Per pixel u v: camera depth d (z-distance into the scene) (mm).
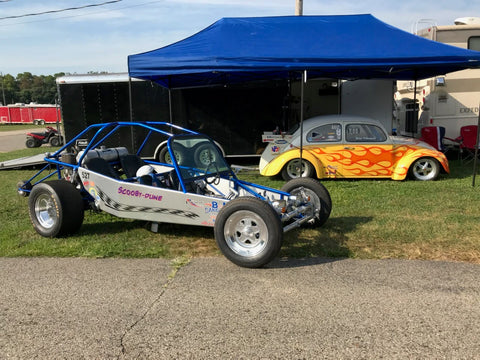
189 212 4801
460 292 3723
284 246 4973
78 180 5734
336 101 11641
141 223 6008
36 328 3207
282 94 11297
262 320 3281
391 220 5938
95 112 11453
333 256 4660
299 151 8844
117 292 3824
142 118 11438
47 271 4340
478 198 7199
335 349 2869
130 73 8008
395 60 7617
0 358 2816
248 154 11500
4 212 6914
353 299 3615
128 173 6078
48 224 5414
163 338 3039
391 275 4117
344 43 8203
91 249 4922
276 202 4789
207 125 11445
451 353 2809
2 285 4004
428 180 8898
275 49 7914
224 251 4391
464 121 11555
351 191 7914
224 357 2797
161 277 4152
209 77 10156
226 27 8984
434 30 11305
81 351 2887
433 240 5094
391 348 2875
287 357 2787
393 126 11609
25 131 39781
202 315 3375
